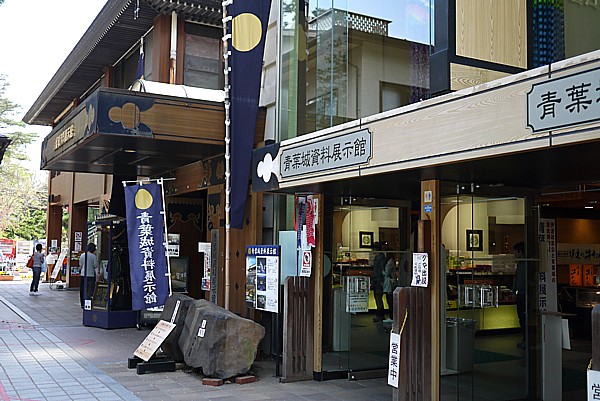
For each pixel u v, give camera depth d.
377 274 8.74
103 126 8.94
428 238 6.49
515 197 7.23
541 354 7.33
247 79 9.24
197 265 13.79
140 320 12.46
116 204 13.09
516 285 7.21
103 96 8.97
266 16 9.41
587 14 6.94
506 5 6.16
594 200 9.62
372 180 6.72
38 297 19.47
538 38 6.57
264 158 8.15
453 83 5.75
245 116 9.20
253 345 8.12
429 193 6.64
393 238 8.87
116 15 13.02
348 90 9.09
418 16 8.40
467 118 4.94
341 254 8.51
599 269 12.51
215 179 11.02
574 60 4.10
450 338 6.59
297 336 8.20
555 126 4.21
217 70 13.52
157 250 9.01
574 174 6.32
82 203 22.00
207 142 9.66
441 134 5.20
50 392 7.18
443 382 6.46
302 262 8.55
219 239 10.85
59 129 11.28
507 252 7.15
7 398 6.86
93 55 15.91
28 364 8.82
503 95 4.62
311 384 8.01
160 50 12.83
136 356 8.67
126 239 12.73
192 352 8.12
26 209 42.53
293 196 9.91
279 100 9.92
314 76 9.67
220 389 7.60
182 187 12.54
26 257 35.94
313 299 8.35
